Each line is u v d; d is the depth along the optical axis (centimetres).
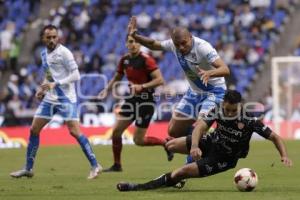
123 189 2955
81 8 10594
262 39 9581
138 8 10469
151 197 2761
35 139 3650
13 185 3303
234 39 9612
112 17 10350
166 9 10381
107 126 6819
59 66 3584
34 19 10700
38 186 3247
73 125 3603
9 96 8338
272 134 2786
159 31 9869
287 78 7569
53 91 3591
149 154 5316
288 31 9781
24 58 10056
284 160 2756
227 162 2842
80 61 9269
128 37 4031
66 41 9994
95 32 10106
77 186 3231
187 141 3009
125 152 5519
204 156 2916
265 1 10306
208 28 9850
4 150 5922
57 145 6488
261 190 3016
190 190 3023
